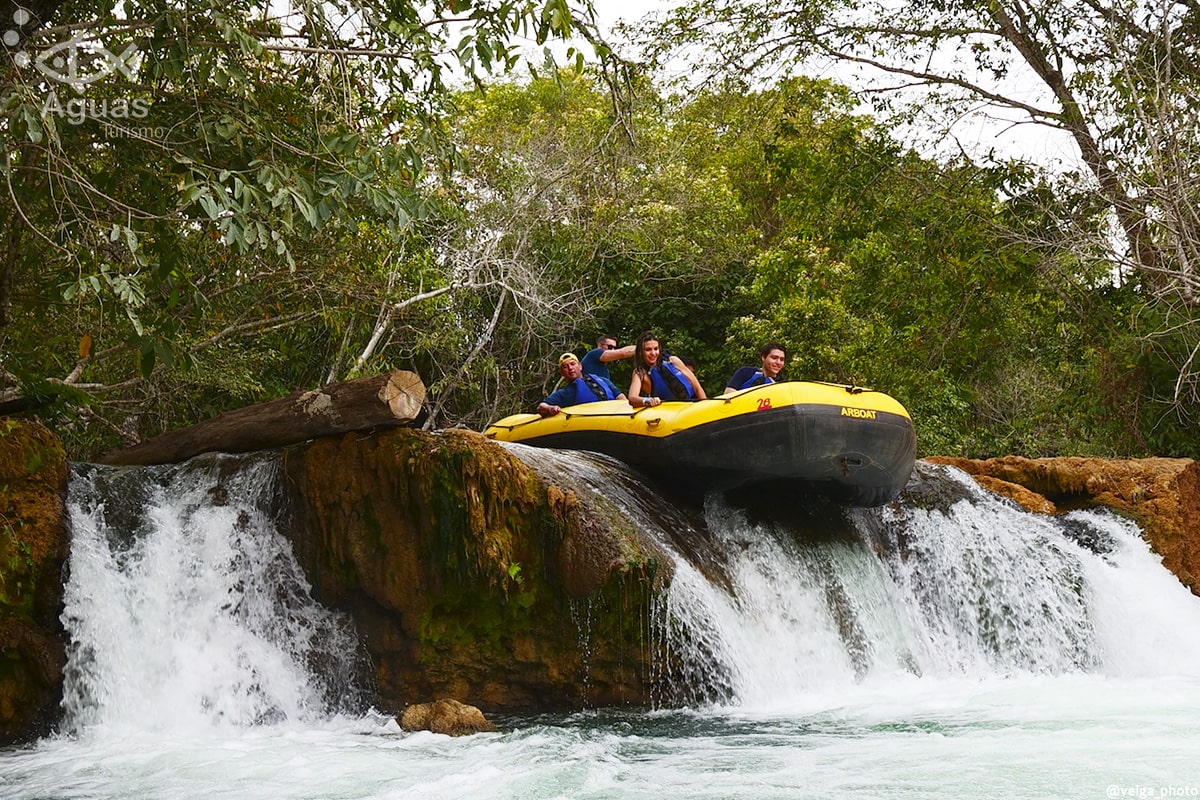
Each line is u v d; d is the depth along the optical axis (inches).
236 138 308.5
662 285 941.8
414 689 322.3
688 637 325.4
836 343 838.5
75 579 300.5
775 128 765.3
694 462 374.9
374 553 327.0
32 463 303.3
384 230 581.0
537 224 871.7
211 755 255.9
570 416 416.5
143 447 369.4
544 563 330.0
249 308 551.8
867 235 745.6
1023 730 264.5
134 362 522.6
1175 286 576.1
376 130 340.8
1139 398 646.5
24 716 284.0
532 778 221.5
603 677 325.7
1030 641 426.9
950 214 667.4
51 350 453.4
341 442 335.3
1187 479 505.7
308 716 314.5
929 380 714.2
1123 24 629.6
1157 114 585.0
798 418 363.6
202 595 316.8
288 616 326.3
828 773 222.2
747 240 972.6
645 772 227.5
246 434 348.2
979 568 434.0
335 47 326.3
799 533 397.1
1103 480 496.1
